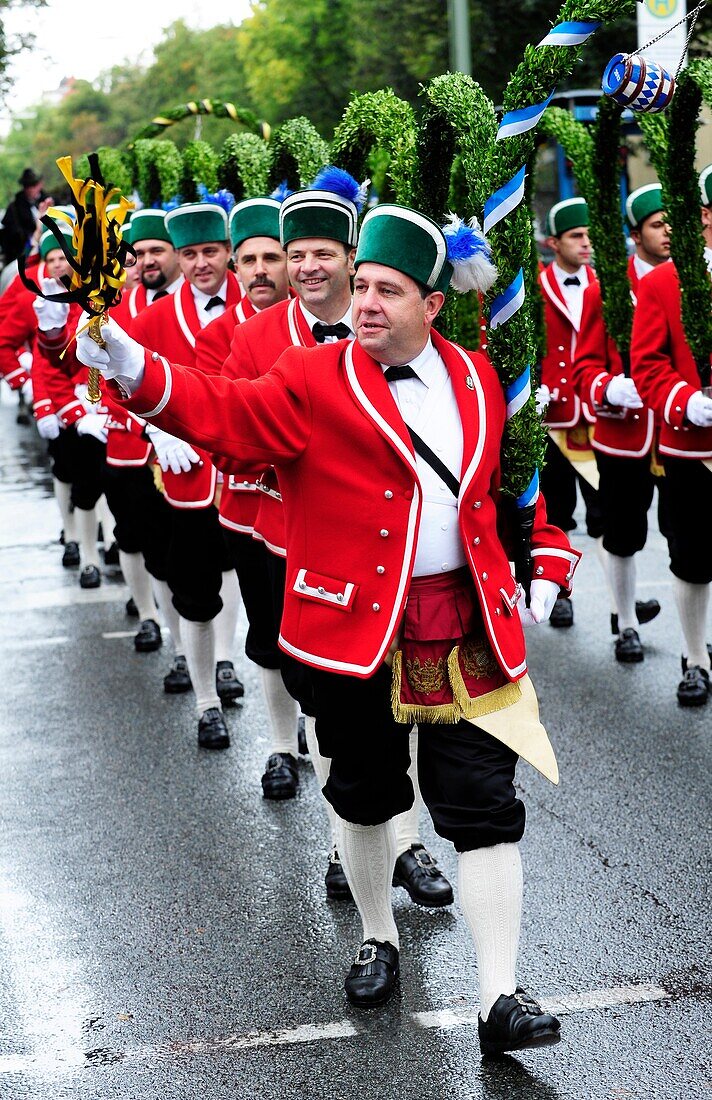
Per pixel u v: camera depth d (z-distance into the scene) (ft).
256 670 23.32
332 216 13.85
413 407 11.21
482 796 11.12
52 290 26.86
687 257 18.24
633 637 22.41
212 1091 11.09
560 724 19.52
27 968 13.34
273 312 14.75
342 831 12.28
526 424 11.69
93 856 16.01
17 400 74.95
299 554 11.52
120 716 21.27
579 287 24.75
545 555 12.01
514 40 69.46
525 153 11.62
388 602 11.10
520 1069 11.11
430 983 12.61
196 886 15.06
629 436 21.40
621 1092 10.72
